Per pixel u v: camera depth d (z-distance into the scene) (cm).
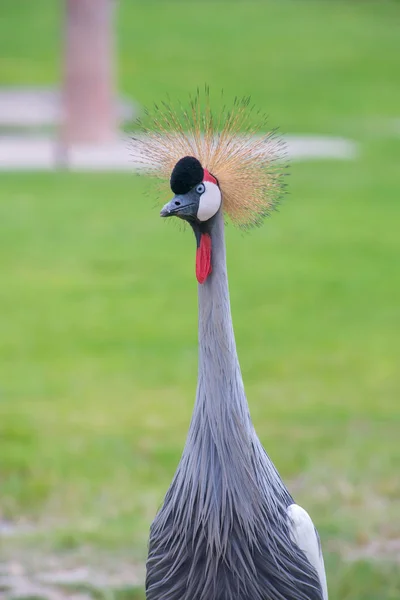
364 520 896
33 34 4928
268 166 540
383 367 1327
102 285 1720
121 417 1155
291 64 4394
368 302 1631
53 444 1068
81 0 2784
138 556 847
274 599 533
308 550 543
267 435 1090
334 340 1439
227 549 529
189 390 1248
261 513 532
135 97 3672
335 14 5569
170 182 516
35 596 781
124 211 2247
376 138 3158
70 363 1348
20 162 2694
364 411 1168
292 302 1625
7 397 1219
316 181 2575
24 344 1424
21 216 2180
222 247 520
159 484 980
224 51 4619
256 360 1348
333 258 1903
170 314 1570
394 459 1020
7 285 1709
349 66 4378
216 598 533
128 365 1341
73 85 2767
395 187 2527
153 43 4744
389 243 2016
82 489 963
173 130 548
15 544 867
